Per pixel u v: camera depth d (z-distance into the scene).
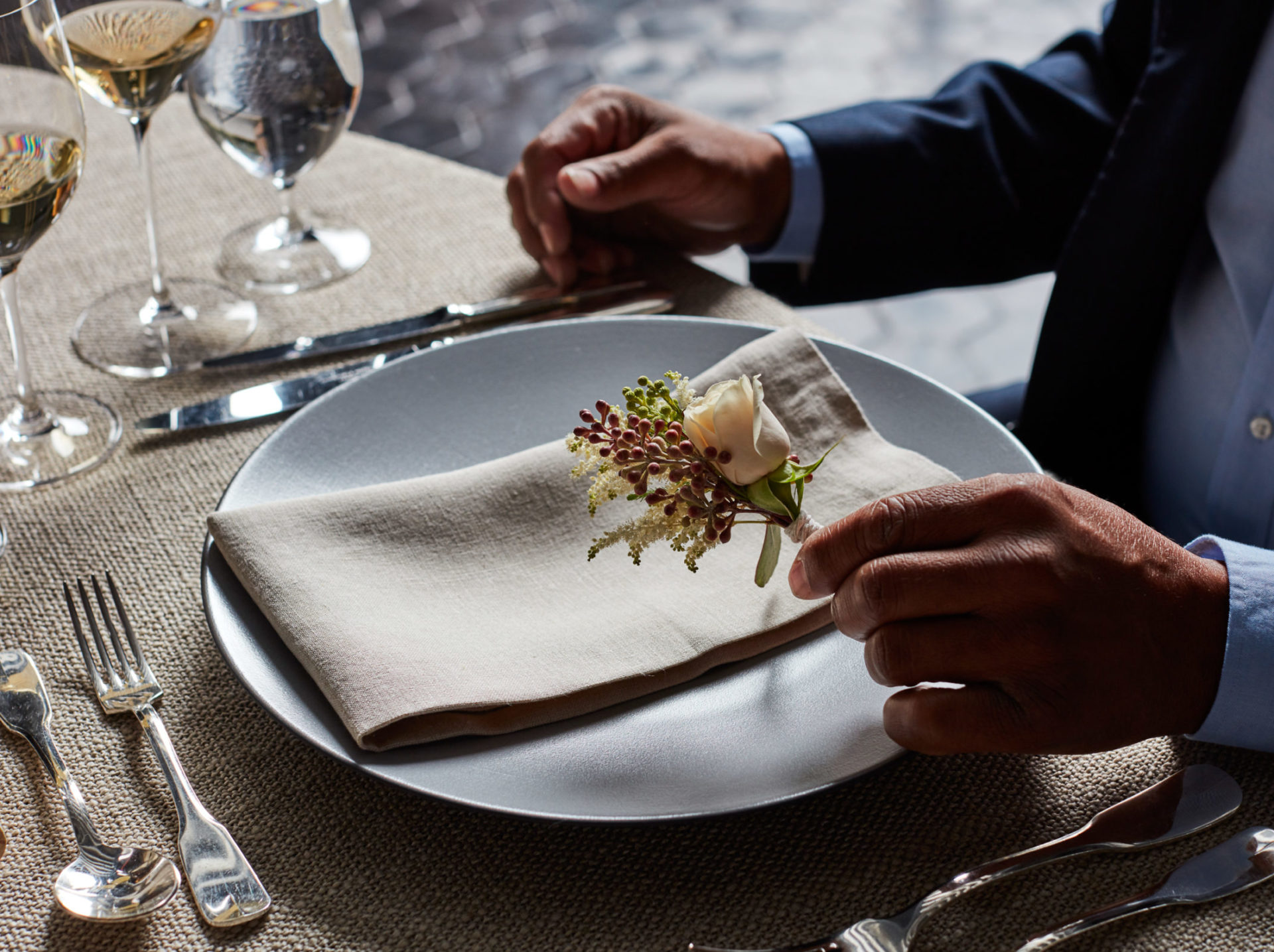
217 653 0.63
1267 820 0.59
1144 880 0.57
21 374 0.72
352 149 0.95
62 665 0.63
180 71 0.75
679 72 2.73
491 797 0.56
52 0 0.64
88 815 0.58
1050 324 0.92
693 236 0.91
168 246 0.85
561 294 0.81
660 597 0.63
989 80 0.98
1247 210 0.85
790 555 0.64
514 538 0.65
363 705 0.57
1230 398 0.87
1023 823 0.59
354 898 0.57
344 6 0.79
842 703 0.60
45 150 0.64
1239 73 0.84
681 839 0.58
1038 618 0.58
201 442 0.72
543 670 0.60
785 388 0.69
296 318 0.80
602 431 0.59
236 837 0.58
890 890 0.57
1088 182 0.98
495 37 2.86
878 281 0.97
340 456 0.69
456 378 0.72
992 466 0.68
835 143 0.92
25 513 0.69
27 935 0.56
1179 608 0.60
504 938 0.56
